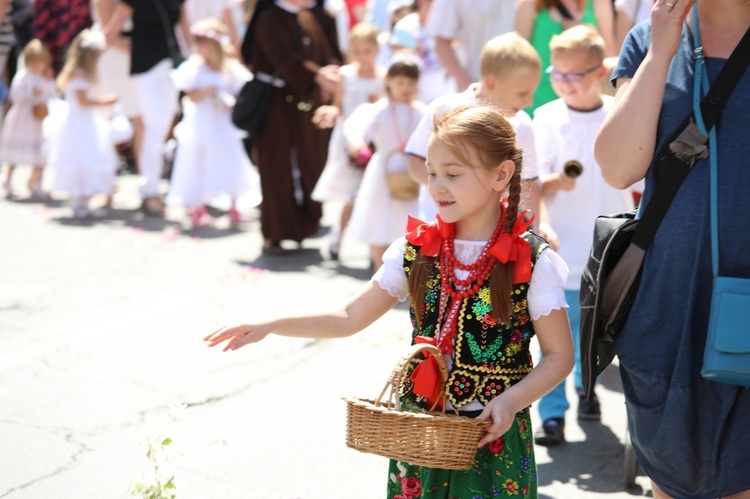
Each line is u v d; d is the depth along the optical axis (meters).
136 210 14.44
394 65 10.04
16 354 8.20
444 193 4.03
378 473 6.10
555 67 6.82
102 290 10.19
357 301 4.29
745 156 3.93
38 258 11.55
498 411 3.76
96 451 6.33
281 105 11.63
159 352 8.23
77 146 13.76
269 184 11.66
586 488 5.97
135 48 13.73
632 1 8.84
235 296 9.93
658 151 4.09
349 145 10.47
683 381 4.00
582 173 6.82
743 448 4.05
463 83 9.23
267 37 11.38
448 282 4.08
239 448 6.39
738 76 3.96
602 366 4.40
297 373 7.75
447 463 3.73
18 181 16.77
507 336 4.03
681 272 4.00
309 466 6.16
